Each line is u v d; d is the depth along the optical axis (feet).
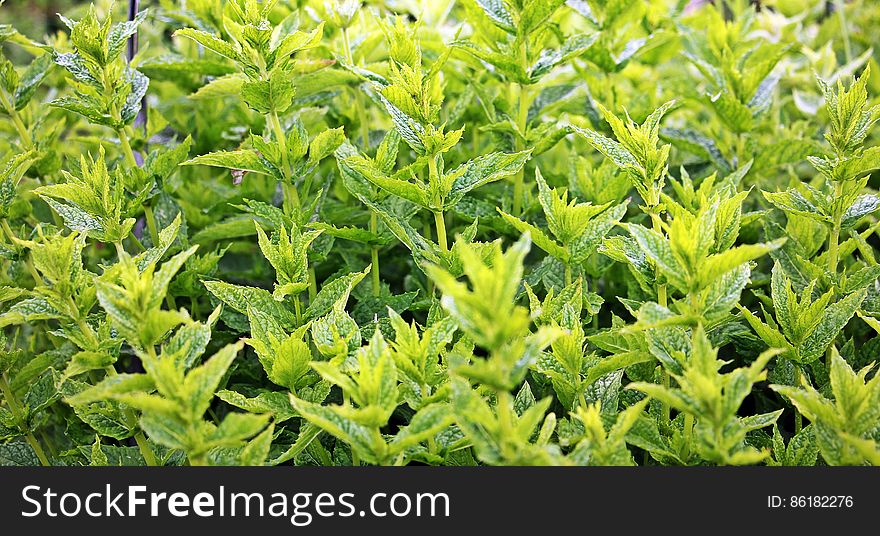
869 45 5.62
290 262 4.08
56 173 4.74
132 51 4.70
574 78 5.01
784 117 5.19
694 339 3.78
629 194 4.71
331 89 4.67
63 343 4.46
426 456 3.86
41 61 4.58
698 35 5.03
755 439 4.07
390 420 4.28
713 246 3.96
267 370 3.98
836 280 4.19
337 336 3.91
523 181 4.74
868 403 3.80
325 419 3.78
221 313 4.24
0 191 4.27
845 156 4.14
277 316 4.10
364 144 4.67
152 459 4.01
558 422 4.02
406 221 4.27
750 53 4.94
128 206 4.23
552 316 4.08
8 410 4.28
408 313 4.50
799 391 3.82
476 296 3.59
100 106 4.33
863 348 4.20
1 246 4.26
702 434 3.75
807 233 4.35
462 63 4.89
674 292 4.29
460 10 4.89
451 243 4.63
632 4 4.73
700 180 4.67
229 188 4.77
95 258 4.74
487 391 3.98
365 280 4.43
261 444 3.79
